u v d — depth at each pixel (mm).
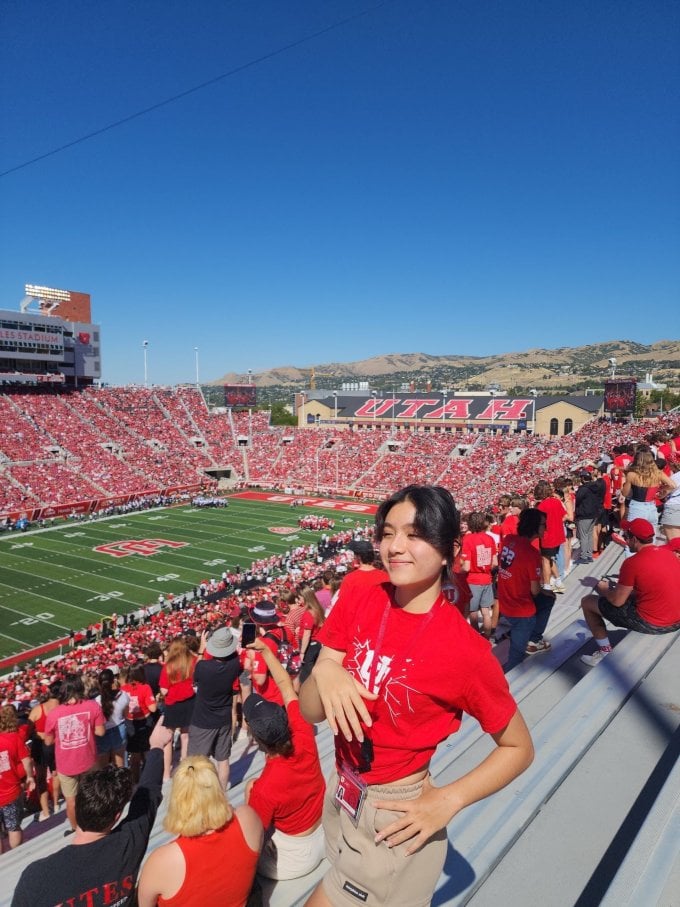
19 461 68125
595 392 113188
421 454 81875
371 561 7465
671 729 4105
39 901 3521
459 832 3293
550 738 4047
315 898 2527
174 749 10766
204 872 3395
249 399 100250
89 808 3645
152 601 39562
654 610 5582
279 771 4031
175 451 84875
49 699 9914
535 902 2865
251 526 60719
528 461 71375
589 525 13094
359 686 2264
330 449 88562
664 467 10867
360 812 2334
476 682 2162
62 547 51812
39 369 84188
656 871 2559
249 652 10148
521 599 7406
